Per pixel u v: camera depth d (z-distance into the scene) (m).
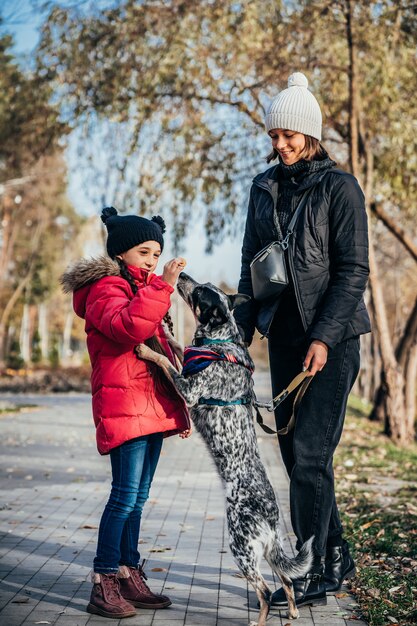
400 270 33.50
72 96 16.56
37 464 10.46
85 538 6.06
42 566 5.22
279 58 14.52
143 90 15.52
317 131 4.43
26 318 58.81
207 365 4.11
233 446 4.07
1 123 17.64
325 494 4.36
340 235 4.29
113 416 4.20
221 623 4.09
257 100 15.73
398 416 15.16
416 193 15.87
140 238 4.38
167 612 4.27
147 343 4.36
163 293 3.98
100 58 15.95
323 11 13.56
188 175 16.81
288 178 4.50
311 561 4.02
